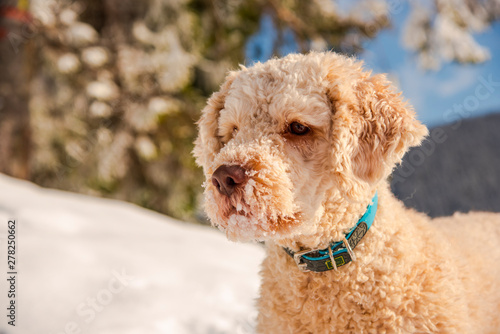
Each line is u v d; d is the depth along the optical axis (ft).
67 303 10.77
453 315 6.55
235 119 7.13
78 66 27.25
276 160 6.40
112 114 27.99
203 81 30.48
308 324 6.91
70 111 26.91
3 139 25.00
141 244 14.37
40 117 25.95
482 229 9.15
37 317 10.22
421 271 6.78
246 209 6.13
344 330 6.71
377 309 6.56
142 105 27.86
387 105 6.89
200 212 29.99
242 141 6.71
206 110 8.02
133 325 10.29
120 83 28.25
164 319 10.66
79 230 14.62
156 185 29.94
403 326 6.47
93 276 11.86
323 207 6.73
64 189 27.40
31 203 15.62
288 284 7.03
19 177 25.22
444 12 29.58
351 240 6.69
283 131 6.75
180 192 29.96
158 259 13.41
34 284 11.13
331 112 6.79
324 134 6.75
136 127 27.40
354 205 6.68
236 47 31.63
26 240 12.92
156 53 28.37
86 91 27.09
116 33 28.78
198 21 30.37
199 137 8.36
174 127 28.63
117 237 14.60
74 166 27.55
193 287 12.19
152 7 29.07
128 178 29.30
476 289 7.36
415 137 6.87
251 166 6.25
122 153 27.94
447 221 9.46
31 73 25.48
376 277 6.63
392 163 6.80
